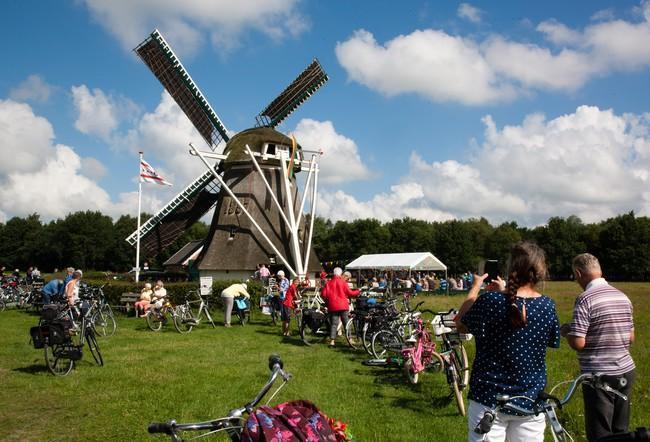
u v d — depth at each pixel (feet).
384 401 26.78
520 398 11.15
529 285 11.91
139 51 106.63
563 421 23.25
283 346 44.45
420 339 30.99
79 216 284.00
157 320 55.42
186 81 110.63
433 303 90.17
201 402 26.55
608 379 14.80
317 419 10.68
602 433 14.94
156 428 9.95
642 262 244.63
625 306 15.53
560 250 272.92
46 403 26.66
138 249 105.91
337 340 47.80
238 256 97.66
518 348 11.33
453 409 25.44
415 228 291.38
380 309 41.96
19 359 37.91
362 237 289.74
